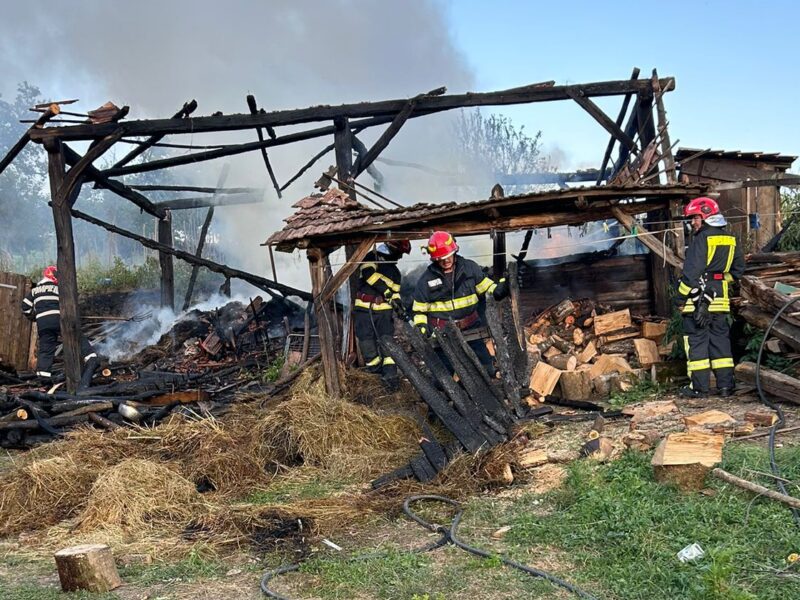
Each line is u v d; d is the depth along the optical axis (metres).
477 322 7.99
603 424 6.50
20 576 4.60
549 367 8.48
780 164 10.73
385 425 7.46
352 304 10.45
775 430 5.74
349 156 11.33
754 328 7.66
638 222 8.25
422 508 5.36
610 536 4.25
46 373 11.27
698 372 7.35
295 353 11.09
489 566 4.13
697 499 4.57
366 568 4.25
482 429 6.49
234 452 6.64
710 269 7.28
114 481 5.68
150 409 8.62
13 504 5.87
